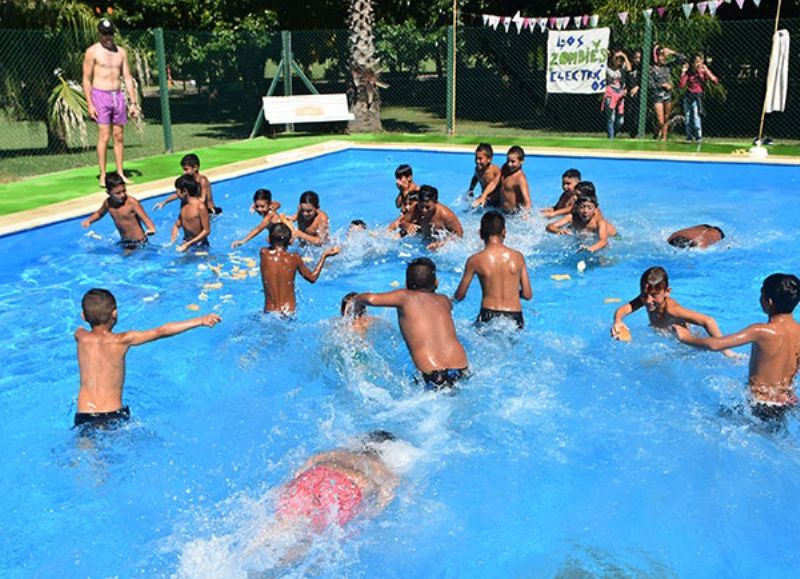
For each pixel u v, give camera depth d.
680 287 6.96
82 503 3.86
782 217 9.37
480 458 4.18
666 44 15.73
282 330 5.99
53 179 11.42
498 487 3.92
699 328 5.73
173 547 3.49
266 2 20.50
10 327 6.24
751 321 6.17
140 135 17.50
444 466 4.09
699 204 10.16
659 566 3.37
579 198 7.82
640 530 3.60
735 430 4.37
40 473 4.12
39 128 17.34
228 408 4.82
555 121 20.38
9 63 13.41
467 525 3.62
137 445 4.37
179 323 4.59
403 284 7.16
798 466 4.04
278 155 13.61
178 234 8.98
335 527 3.53
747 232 8.69
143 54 16.44
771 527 3.59
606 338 5.71
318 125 18.25
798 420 4.38
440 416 4.58
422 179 12.40
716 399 4.71
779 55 13.04
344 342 5.60
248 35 18.58
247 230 9.18
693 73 14.02
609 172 12.61
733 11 18.45
